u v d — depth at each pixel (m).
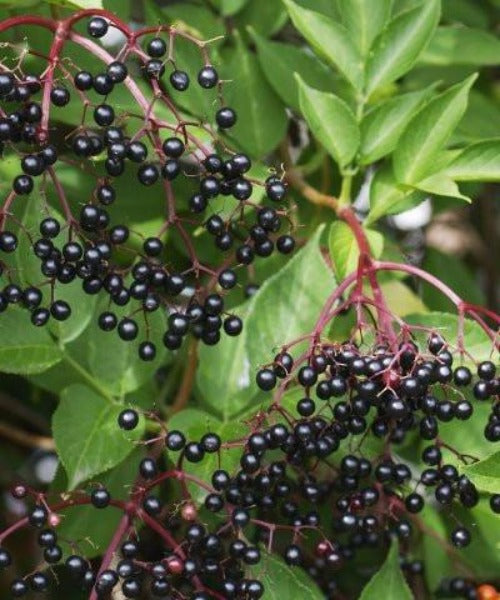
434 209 0.99
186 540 0.79
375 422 0.79
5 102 0.78
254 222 0.86
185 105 0.87
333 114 0.85
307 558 0.89
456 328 0.82
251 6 0.93
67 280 0.78
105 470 0.81
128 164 0.88
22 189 0.77
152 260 0.78
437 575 0.89
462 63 0.92
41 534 0.78
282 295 0.83
